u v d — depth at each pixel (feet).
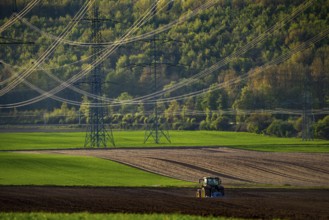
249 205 593.01
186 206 573.74
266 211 545.85
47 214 477.77
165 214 492.54
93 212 526.57
